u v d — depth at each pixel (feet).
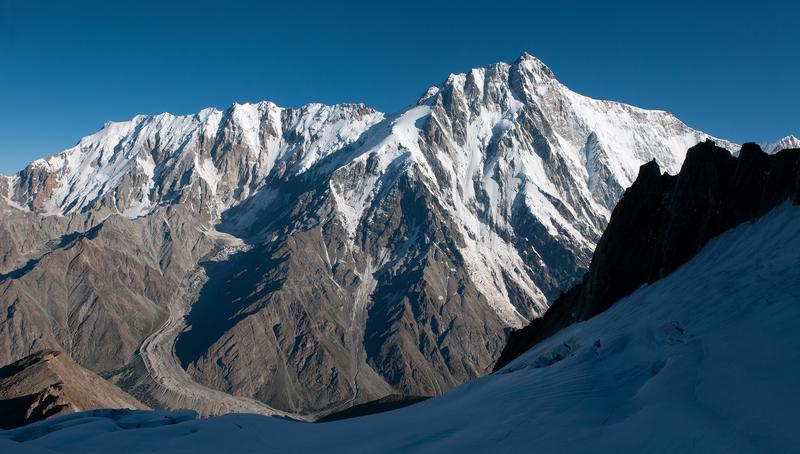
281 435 114.32
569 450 72.54
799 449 61.21
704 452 64.69
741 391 75.36
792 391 71.67
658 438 69.77
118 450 101.71
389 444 93.40
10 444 84.43
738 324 99.91
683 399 77.61
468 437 85.87
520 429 83.76
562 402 91.30
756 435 65.16
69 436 110.63
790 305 97.96
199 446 106.01
